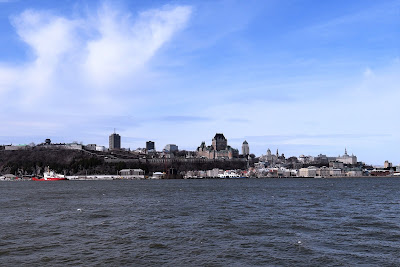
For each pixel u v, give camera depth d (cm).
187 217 7988
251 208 9788
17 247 5197
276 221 7331
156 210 9375
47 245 5312
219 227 6669
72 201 12406
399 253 4828
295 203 11206
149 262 4475
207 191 19025
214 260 4541
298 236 5847
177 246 5234
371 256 4688
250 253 4847
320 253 4819
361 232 6159
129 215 8369
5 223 7225
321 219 7600
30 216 8244
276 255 4747
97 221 7444
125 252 4922
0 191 19875
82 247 5191
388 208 9712
